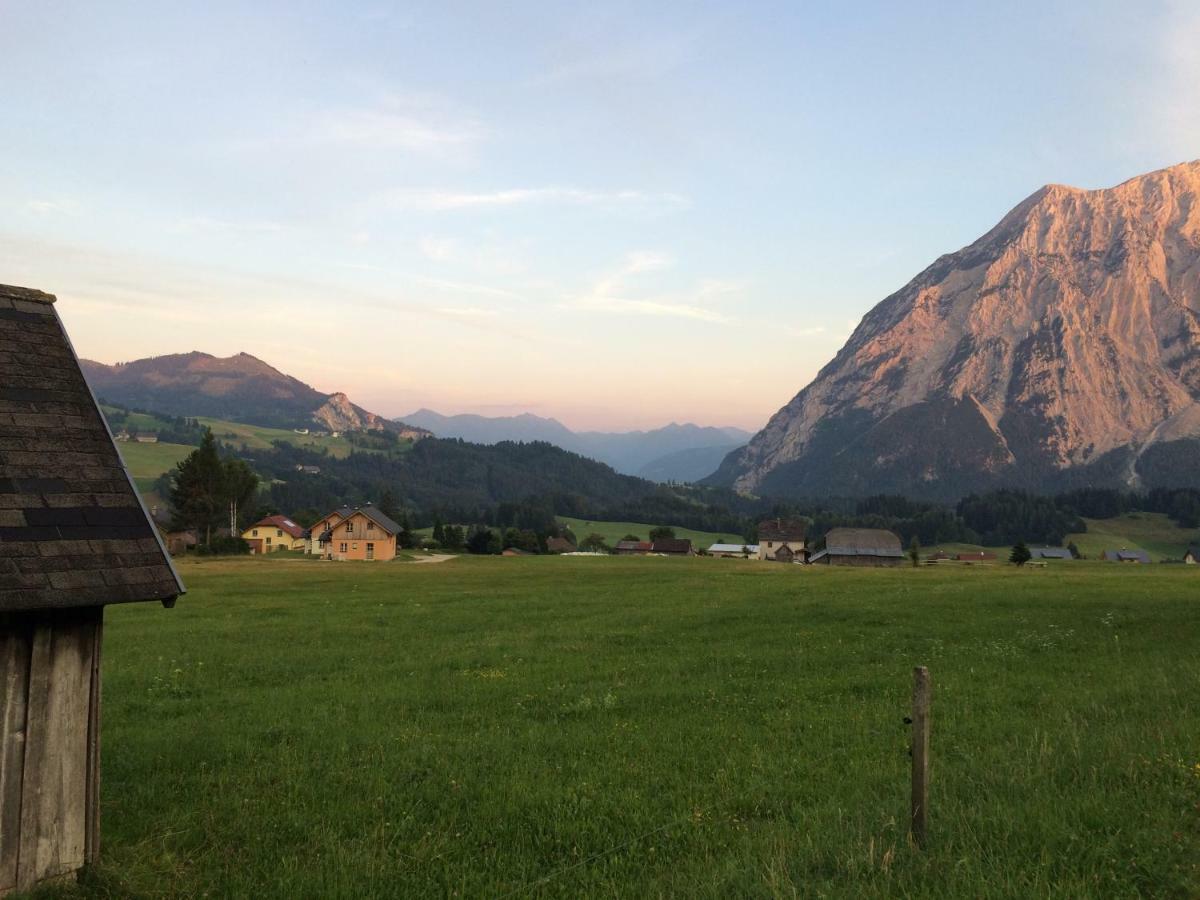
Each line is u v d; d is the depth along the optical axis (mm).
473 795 12984
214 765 14977
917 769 9352
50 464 10836
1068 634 28484
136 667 25469
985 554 199500
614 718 18062
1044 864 8250
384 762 14805
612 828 11367
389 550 105375
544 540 167500
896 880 8320
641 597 46938
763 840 10062
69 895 9461
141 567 10664
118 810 12438
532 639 30906
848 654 26172
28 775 9586
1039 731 14836
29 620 9734
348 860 10367
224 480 121250
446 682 22781
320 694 21438
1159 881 7914
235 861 10562
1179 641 26109
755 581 59625
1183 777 10570
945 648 26922
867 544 137500
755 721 17562
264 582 60250
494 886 9594
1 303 11891
